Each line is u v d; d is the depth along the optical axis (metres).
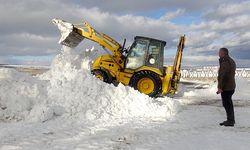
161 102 11.55
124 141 7.02
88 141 6.93
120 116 9.89
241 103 14.99
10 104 9.13
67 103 9.68
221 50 8.89
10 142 6.65
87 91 10.33
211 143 6.97
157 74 16.11
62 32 16.80
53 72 11.62
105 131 7.93
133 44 16.66
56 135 7.38
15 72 10.41
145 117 9.98
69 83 10.37
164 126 8.76
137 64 16.48
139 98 10.79
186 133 7.97
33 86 9.67
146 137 7.41
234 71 8.95
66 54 16.88
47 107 8.95
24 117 8.83
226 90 8.90
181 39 16.58
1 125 8.09
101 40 17.00
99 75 16.44
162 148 6.52
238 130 8.47
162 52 16.47
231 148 6.58
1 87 9.60
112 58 16.77
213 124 9.27
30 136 7.18
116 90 10.91
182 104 14.09
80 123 8.74
